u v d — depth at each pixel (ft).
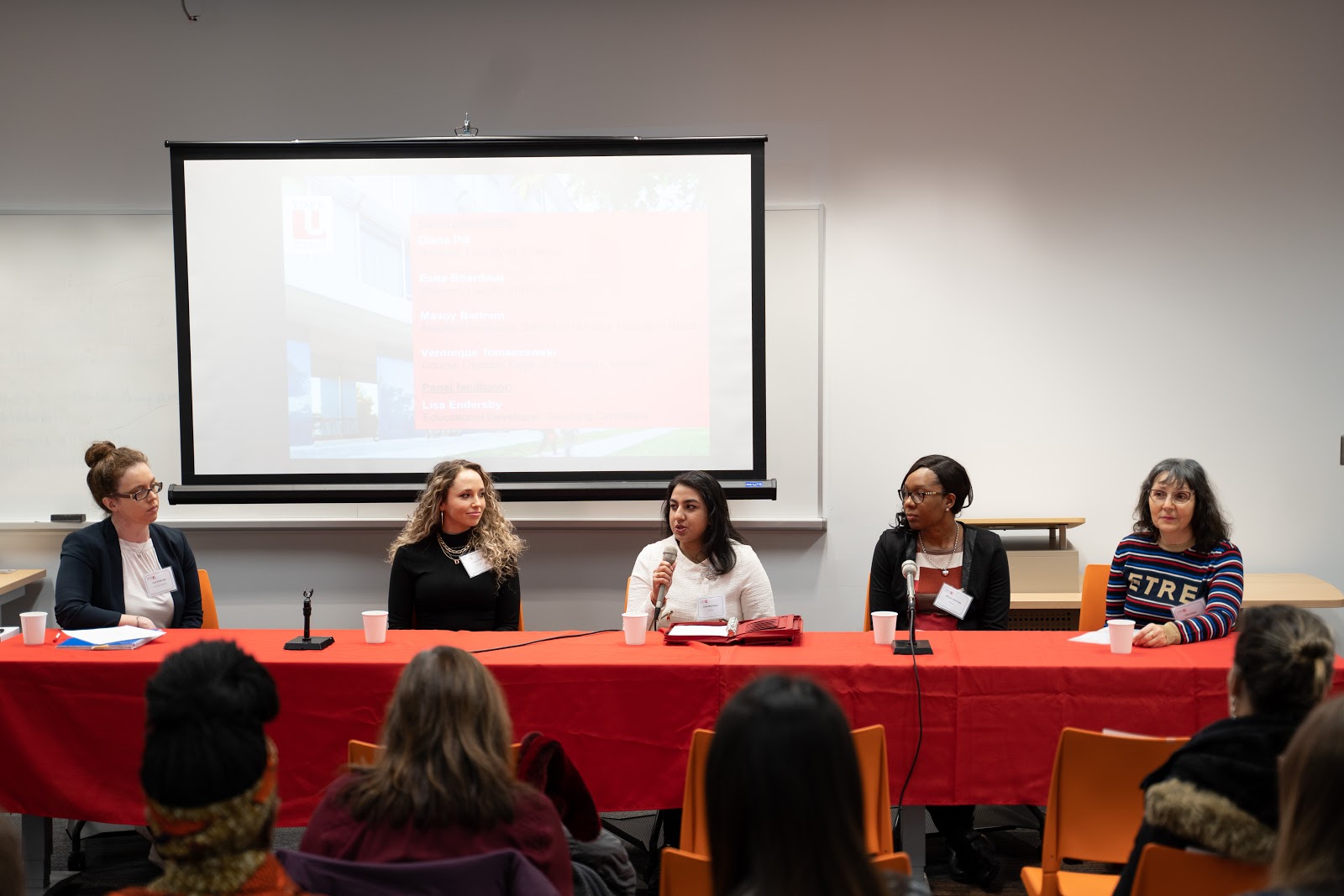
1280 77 13.47
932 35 13.65
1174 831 4.94
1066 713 8.09
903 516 11.05
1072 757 6.76
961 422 13.87
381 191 13.46
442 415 13.66
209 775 3.56
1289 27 13.43
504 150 13.39
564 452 13.67
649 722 8.33
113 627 9.65
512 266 13.52
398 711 5.01
